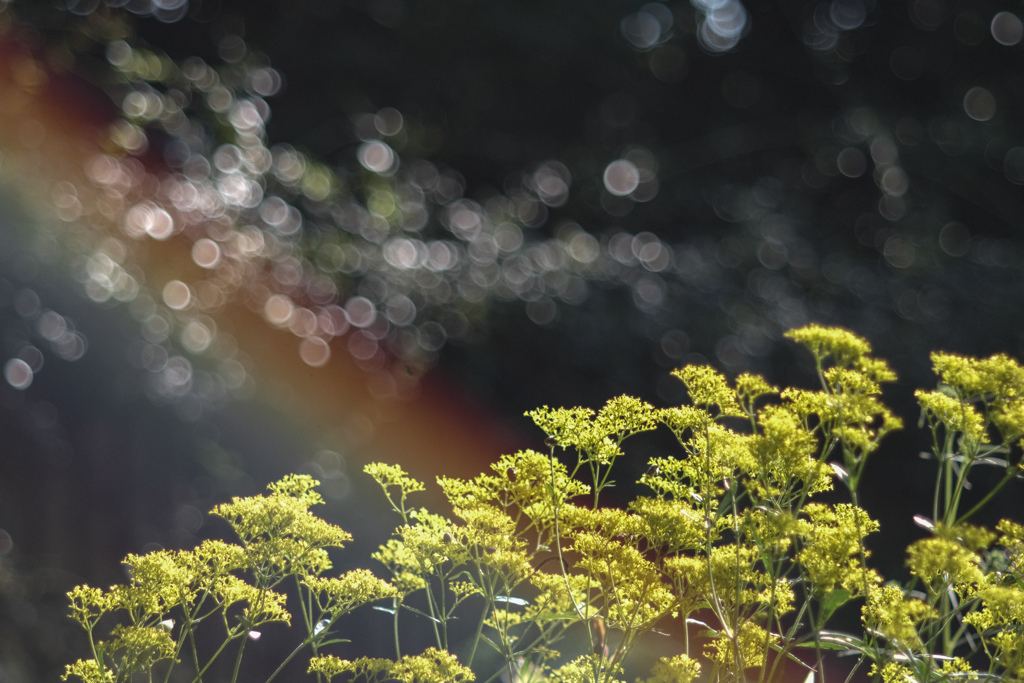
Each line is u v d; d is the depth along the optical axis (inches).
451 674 71.5
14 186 158.7
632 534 71.1
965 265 261.3
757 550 70.8
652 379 187.3
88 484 146.7
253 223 185.9
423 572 73.4
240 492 180.1
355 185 214.8
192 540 156.7
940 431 184.4
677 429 71.4
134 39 194.5
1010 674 69.8
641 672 75.5
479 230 212.5
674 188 281.3
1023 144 304.7
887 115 307.0
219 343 186.9
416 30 263.6
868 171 297.3
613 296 199.9
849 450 71.3
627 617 71.2
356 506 150.7
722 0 306.3
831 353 71.7
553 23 277.7
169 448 168.1
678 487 71.4
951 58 319.9
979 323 228.8
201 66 199.0
